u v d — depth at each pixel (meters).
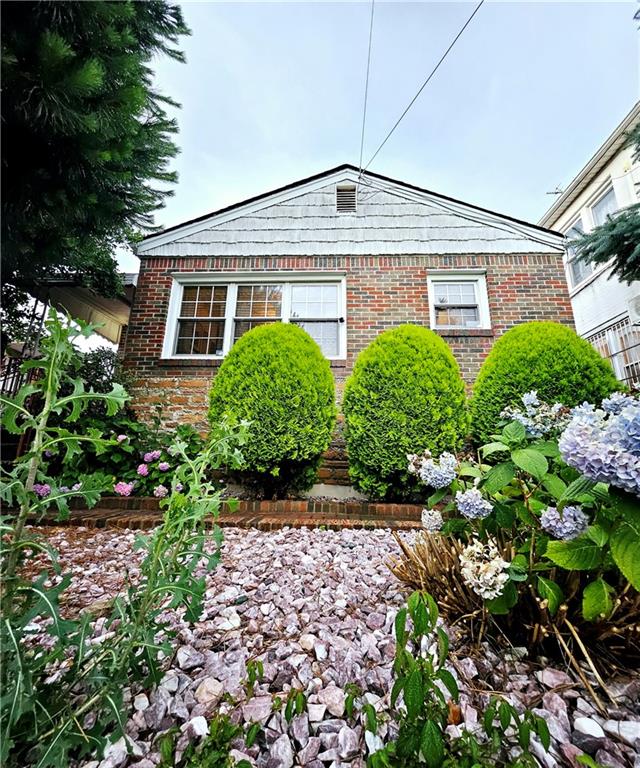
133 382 4.58
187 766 0.76
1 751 0.65
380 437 3.41
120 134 2.39
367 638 1.23
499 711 0.78
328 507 3.25
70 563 2.02
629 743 0.84
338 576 1.81
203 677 1.06
